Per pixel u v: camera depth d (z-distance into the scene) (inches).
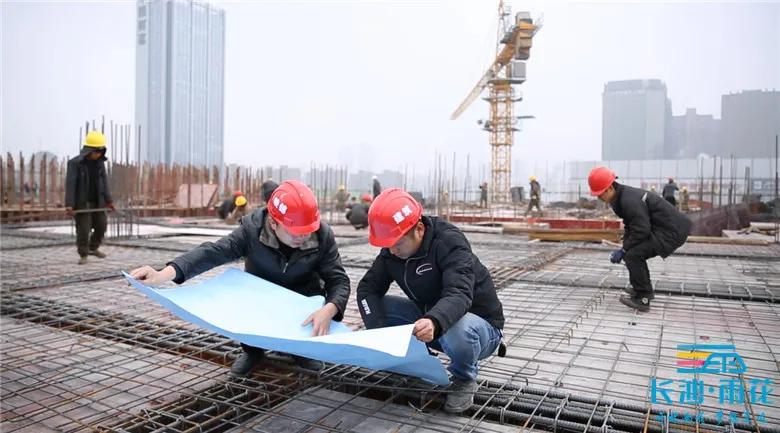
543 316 184.1
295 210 108.9
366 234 502.6
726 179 1550.2
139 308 191.8
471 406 106.7
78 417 103.2
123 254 336.8
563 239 454.6
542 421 100.3
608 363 135.2
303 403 108.9
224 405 107.3
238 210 597.0
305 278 123.3
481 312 111.3
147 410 104.5
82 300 204.1
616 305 202.7
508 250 381.1
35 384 119.7
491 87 1897.1
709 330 167.9
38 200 721.6
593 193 196.2
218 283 116.4
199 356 144.3
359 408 106.8
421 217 106.7
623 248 195.9
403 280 110.8
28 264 292.7
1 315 182.5
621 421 99.7
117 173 468.8
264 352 128.7
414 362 96.4
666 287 234.1
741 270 293.7
